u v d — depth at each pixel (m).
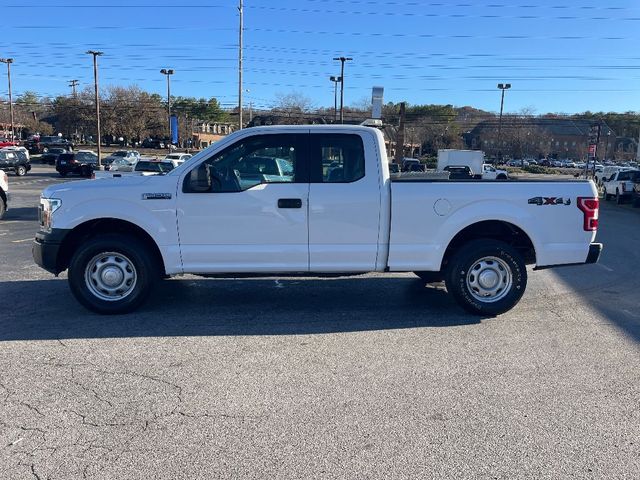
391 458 3.15
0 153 38.53
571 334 5.49
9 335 5.20
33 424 3.50
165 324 5.58
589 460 3.16
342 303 6.50
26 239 11.55
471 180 5.82
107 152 76.94
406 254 5.77
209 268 5.71
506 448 3.27
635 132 119.19
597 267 9.50
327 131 5.69
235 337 5.21
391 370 4.46
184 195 5.62
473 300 5.90
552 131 113.81
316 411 3.72
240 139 5.66
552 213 5.85
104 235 5.80
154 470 3.00
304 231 5.68
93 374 4.30
